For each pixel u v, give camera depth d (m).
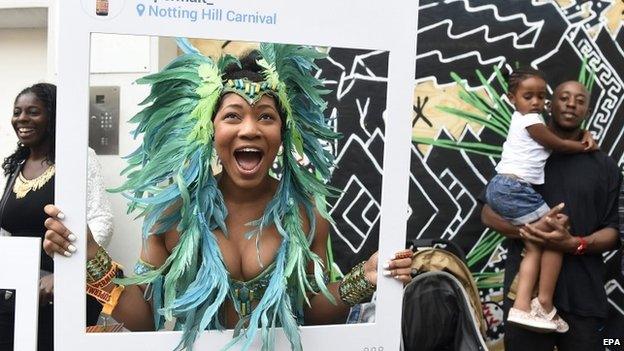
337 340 1.42
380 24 1.38
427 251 2.25
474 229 3.02
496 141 3.02
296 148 1.46
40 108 1.93
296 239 1.43
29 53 3.15
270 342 1.36
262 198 1.47
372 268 1.47
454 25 2.97
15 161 2.04
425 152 3.00
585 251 2.31
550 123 2.58
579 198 2.34
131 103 2.35
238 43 2.30
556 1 2.99
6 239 1.45
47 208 1.29
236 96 1.35
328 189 1.57
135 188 1.42
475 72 2.99
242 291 1.42
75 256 1.31
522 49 2.99
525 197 2.35
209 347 1.37
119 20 1.29
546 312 2.31
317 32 1.36
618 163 3.05
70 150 1.29
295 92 1.51
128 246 2.21
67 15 1.27
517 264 2.49
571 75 3.02
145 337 1.35
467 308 2.14
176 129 1.43
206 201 1.41
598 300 2.36
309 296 1.53
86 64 1.29
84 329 1.32
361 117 2.92
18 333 1.45
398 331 1.45
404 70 1.40
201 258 1.42
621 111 3.04
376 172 2.93
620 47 3.02
